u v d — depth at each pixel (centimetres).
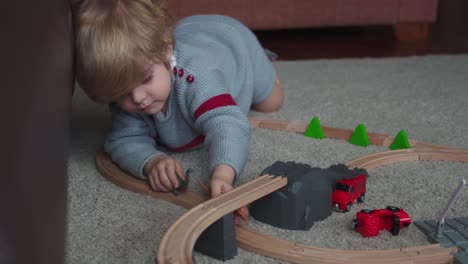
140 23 95
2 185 39
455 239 81
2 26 49
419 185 101
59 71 54
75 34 94
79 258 79
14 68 47
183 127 112
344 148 119
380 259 74
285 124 130
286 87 163
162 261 67
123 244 83
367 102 148
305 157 114
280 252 78
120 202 96
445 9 284
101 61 92
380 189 99
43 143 46
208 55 112
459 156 111
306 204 86
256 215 89
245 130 103
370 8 215
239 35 129
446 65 183
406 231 85
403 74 174
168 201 96
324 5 212
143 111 101
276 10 210
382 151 117
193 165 111
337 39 233
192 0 203
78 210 93
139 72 94
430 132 128
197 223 74
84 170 111
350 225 87
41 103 47
